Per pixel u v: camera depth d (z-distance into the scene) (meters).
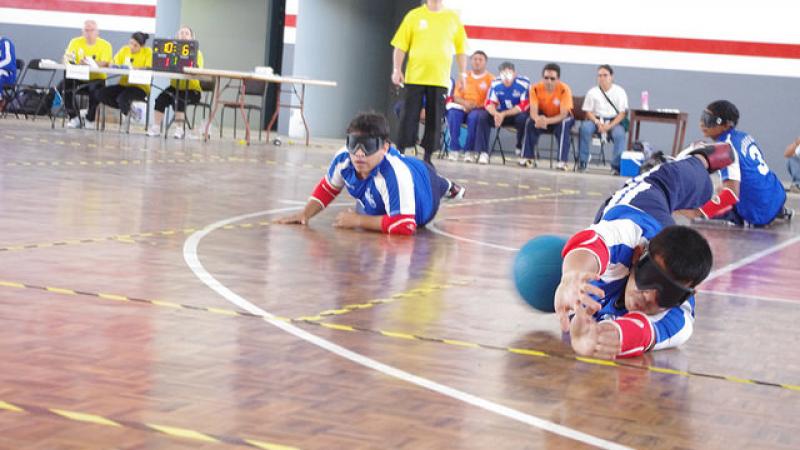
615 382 3.16
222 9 22.27
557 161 15.21
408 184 6.48
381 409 2.69
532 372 3.22
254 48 22.12
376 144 6.31
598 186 12.24
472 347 3.51
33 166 9.24
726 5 16.97
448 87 12.09
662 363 3.48
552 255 3.97
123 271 4.50
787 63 16.72
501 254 5.88
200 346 3.24
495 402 2.84
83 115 17.25
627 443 2.55
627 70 17.55
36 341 3.17
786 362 3.64
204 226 6.22
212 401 2.66
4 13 21.38
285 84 19.86
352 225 6.58
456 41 12.14
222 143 15.19
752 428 2.78
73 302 3.78
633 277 3.55
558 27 17.89
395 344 3.47
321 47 19.92
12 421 2.39
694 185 4.38
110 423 2.42
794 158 14.12
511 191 10.62
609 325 3.46
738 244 7.61
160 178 9.08
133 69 15.12
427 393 2.88
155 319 3.59
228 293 4.17
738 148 9.02
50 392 2.64
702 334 4.04
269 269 4.85
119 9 20.64
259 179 9.79
